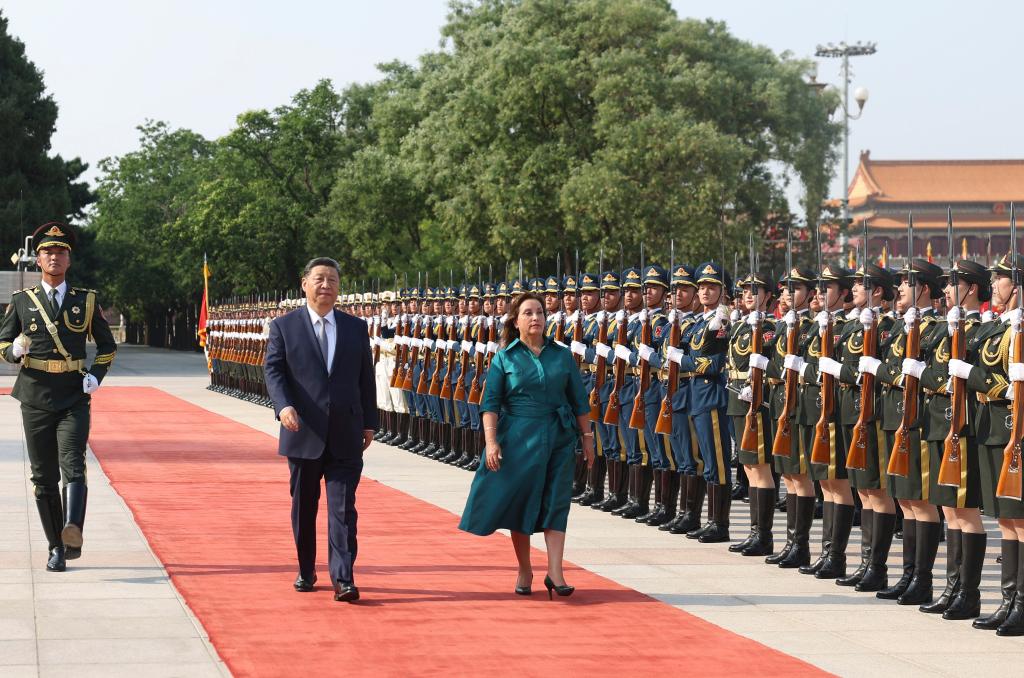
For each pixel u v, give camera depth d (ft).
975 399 25.12
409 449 61.11
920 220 323.37
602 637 23.52
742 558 32.91
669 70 131.64
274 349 27.32
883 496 28.71
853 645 23.52
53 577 28.55
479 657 21.91
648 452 39.45
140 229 265.54
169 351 272.10
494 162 136.36
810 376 30.45
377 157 169.17
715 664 21.72
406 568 30.30
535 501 26.99
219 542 33.50
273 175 201.98
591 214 127.65
